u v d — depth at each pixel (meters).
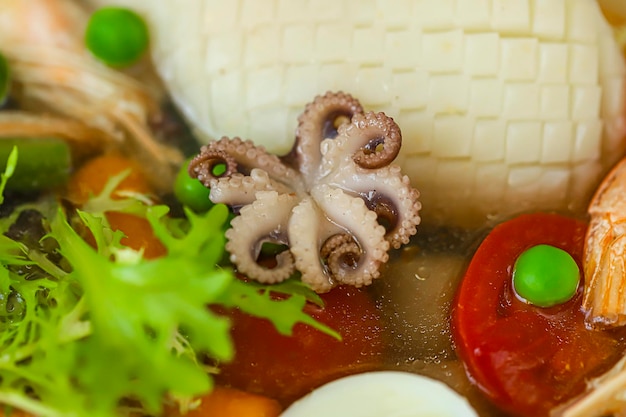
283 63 0.17
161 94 0.18
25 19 0.18
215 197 0.15
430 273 0.16
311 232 0.15
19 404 0.13
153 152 0.18
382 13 0.17
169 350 0.14
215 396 0.15
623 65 0.17
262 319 0.15
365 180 0.15
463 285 0.16
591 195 0.17
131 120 0.18
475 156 0.17
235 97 0.17
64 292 0.14
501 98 0.16
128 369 0.13
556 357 0.15
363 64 0.17
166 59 0.18
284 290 0.15
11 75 0.18
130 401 0.14
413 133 0.17
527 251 0.16
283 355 0.15
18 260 0.15
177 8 0.18
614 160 0.17
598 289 0.15
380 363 0.15
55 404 0.13
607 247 0.16
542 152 0.17
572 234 0.16
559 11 0.17
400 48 0.17
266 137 0.17
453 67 0.16
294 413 0.15
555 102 0.17
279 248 0.15
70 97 0.18
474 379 0.15
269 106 0.17
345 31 0.17
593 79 0.17
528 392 0.15
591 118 0.17
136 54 0.18
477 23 0.17
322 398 0.15
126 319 0.13
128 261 0.14
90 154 0.18
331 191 0.15
